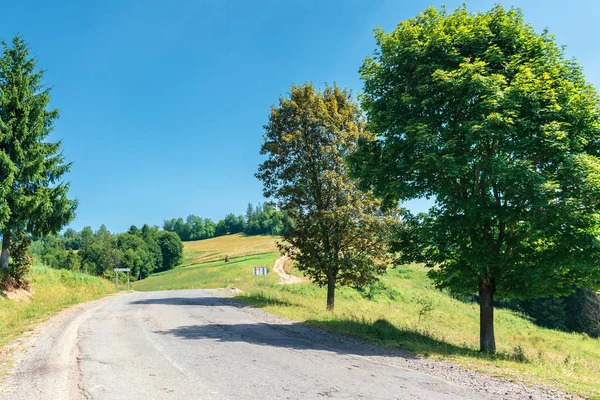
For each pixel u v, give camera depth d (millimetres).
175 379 6941
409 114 12656
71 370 7586
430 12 13422
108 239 109875
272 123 23125
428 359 9016
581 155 10773
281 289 36844
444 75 11266
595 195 10219
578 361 14062
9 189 17578
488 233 12125
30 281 22500
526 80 10992
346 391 6273
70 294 25688
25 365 8102
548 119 11320
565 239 10828
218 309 19578
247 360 8445
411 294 40094
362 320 15062
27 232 20391
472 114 11547
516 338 25500
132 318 15969
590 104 11406
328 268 20859
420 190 11984
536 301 46625
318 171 21750
